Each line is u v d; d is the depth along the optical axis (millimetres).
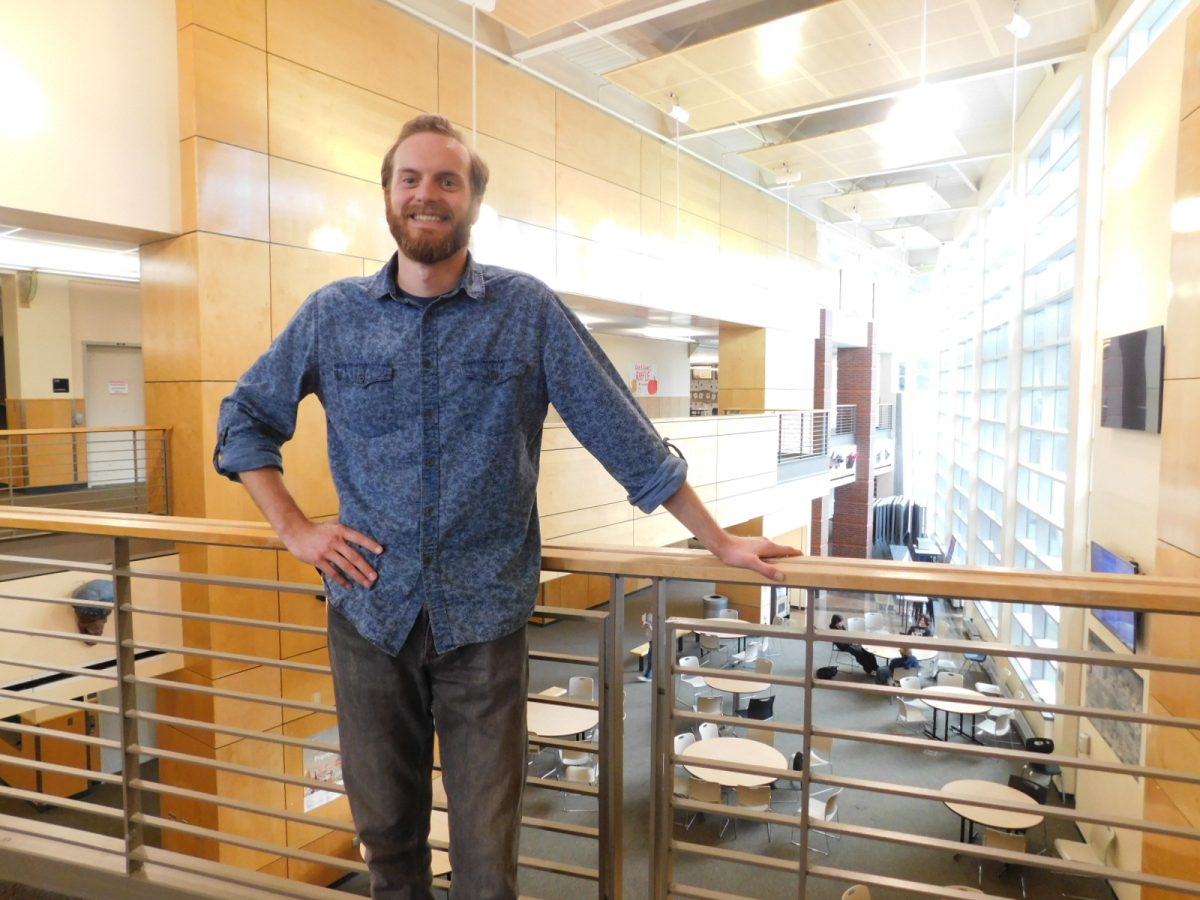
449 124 1055
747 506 10938
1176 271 3674
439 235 1007
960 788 6539
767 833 6781
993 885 6199
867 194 12078
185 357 5176
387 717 1127
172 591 5516
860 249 17062
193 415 5172
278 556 5699
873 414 18375
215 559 5371
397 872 1187
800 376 13617
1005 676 10906
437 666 1100
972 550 14125
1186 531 3510
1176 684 3467
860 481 18391
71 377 8648
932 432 21438
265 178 5355
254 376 1170
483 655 1095
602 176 8609
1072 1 6473
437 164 1000
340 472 1129
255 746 5723
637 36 8047
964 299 16406
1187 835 1121
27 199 4414
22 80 4379
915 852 6582
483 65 7039
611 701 1362
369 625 1084
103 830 6633
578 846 6559
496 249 7230
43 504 6973
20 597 1702
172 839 5832
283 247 5480
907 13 6309
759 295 12070
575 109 8180
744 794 6754
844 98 8258
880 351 21406
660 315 10500
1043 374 10125
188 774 5648
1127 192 6227
